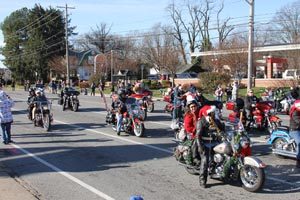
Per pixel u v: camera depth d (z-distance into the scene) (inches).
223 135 312.5
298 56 1525.6
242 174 305.3
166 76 2869.1
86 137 562.3
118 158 422.0
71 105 959.6
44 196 293.3
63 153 450.9
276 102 906.1
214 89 1583.4
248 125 594.9
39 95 662.5
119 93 599.5
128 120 572.7
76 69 3508.9
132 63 3174.2
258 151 452.8
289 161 402.3
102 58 3056.1
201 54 2105.1
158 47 2984.7
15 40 3774.6
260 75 2057.1
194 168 340.8
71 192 303.0
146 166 385.1
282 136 410.6
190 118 350.6
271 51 1774.1
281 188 308.7
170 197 288.7
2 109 504.4
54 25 3430.1
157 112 909.8
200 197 287.9
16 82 3580.2
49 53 3410.4
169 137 555.8
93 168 378.6
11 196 286.8
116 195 294.8
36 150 469.4
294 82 1407.5
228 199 282.7
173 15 3053.6
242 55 1784.0
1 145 503.5
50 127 631.2
